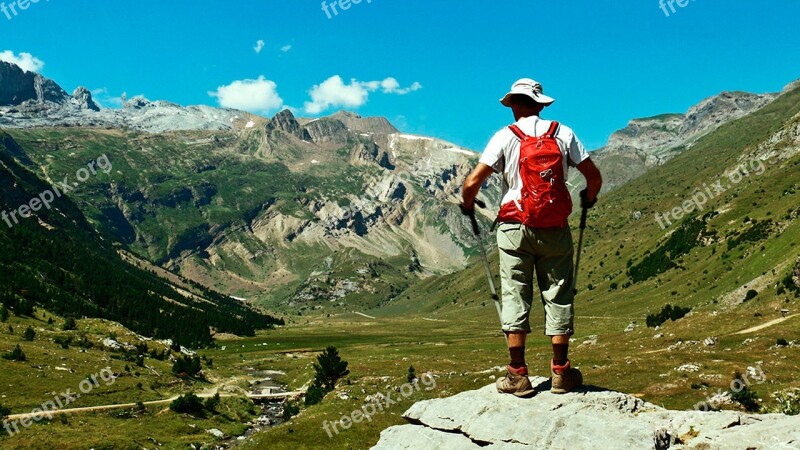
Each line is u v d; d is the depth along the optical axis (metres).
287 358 175.38
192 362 118.12
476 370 101.44
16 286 174.00
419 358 143.38
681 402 55.62
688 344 88.12
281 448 58.31
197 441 72.06
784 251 175.00
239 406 90.94
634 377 68.44
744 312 107.62
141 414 79.62
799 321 91.00
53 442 63.03
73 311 183.50
